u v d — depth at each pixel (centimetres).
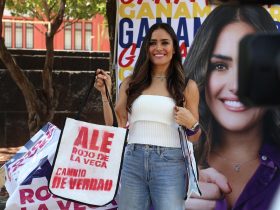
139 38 445
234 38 426
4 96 1089
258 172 432
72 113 1130
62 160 342
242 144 434
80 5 1116
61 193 339
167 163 323
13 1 1138
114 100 508
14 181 397
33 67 1123
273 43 107
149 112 326
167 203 324
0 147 1094
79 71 1142
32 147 427
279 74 107
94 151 344
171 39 333
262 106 110
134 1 443
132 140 333
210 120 436
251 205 433
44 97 758
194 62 437
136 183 333
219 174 438
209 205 439
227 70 429
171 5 440
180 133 322
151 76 337
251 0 139
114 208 378
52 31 782
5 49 711
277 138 429
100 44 1330
